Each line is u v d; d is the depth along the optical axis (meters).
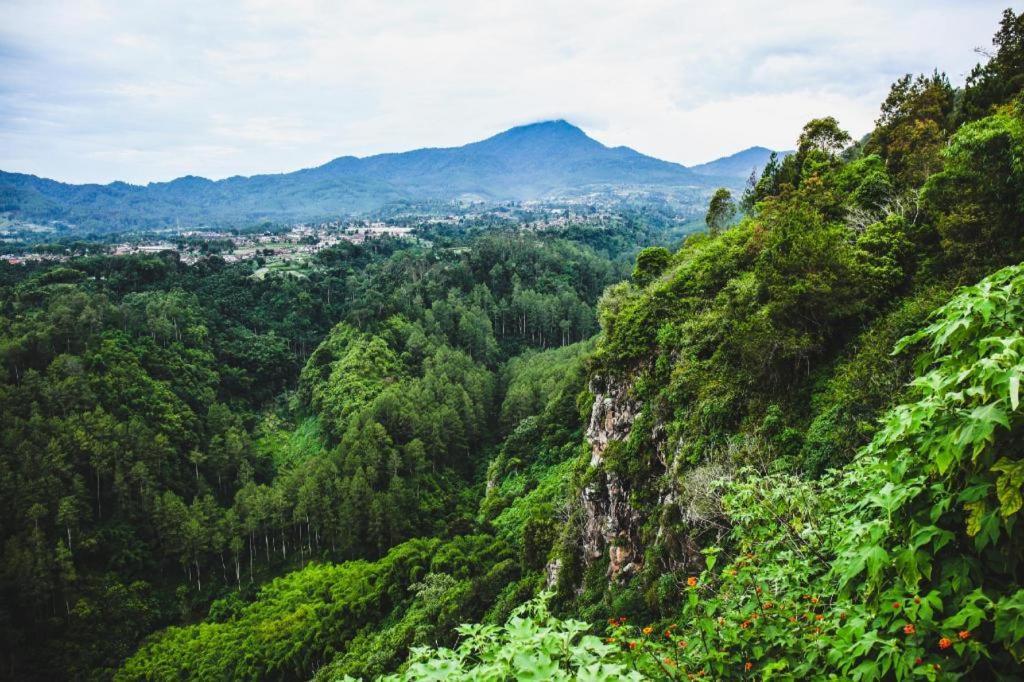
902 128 36.75
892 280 22.23
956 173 21.55
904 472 5.09
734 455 20.19
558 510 38.16
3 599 56.06
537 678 4.25
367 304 113.81
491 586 38.78
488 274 140.75
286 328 123.06
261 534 70.94
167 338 98.94
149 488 69.94
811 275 21.88
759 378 22.48
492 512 58.97
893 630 4.68
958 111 38.03
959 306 5.35
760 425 20.88
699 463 22.19
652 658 6.04
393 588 49.69
